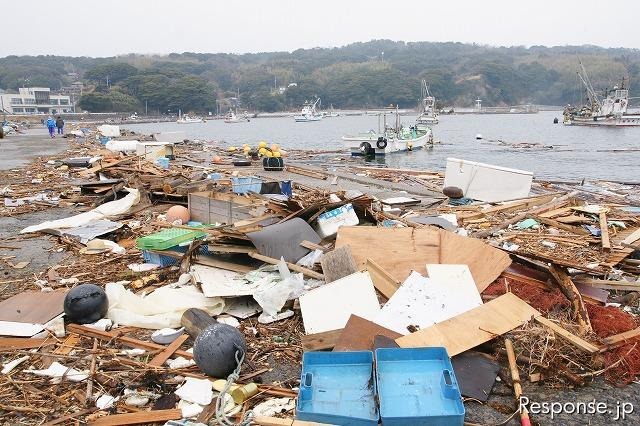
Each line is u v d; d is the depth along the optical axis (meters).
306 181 19.38
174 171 18.36
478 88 179.50
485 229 11.02
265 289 6.77
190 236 8.68
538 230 10.91
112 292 6.89
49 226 11.24
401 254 7.66
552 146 46.28
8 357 5.68
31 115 109.69
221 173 19.91
